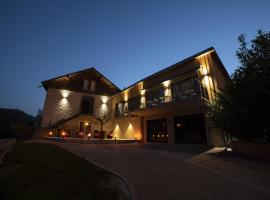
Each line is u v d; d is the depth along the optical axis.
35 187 3.73
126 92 21.28
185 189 3.89
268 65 6.96
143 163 6.30
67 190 3.59
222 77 15.41
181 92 13.47
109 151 9.31
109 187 3.79
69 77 22.39
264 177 4.74
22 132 17.30
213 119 9.48
